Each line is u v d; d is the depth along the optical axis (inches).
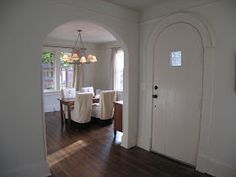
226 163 92.5
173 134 115.0
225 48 89.9
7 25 81.1
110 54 272.1
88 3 104.5
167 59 115.3
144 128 132.0
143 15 127.6
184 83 107.6
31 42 87.4
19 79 85.7
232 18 86.7
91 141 144.3
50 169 102.9
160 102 121.5
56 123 193.8
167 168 105.0
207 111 97.6
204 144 99.6
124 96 132.4
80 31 197.6
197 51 100.4
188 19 102.0
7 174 85.4
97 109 187.8
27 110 88.8
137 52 132.5
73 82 267.4
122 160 114.0
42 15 89.4
